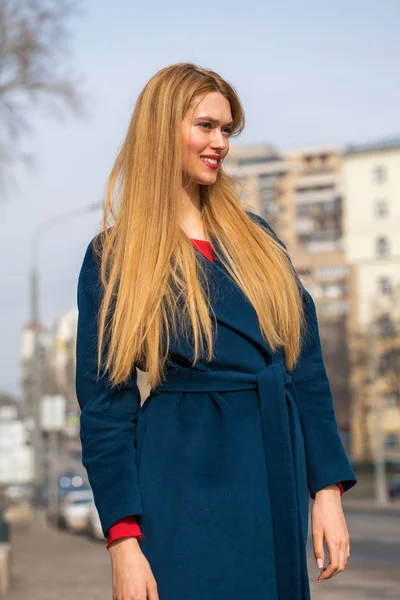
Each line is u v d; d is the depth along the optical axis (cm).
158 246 241
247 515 223
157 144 249
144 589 221
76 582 1430
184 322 234
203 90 252
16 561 1952
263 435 229
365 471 7306
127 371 235
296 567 223
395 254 8344
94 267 251
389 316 7419
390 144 8494
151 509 226
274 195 10325
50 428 3516
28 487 5925
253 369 234
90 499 3672
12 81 2300
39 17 2286
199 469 226
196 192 258
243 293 238
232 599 221
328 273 9056
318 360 251
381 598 1148
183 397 234
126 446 233
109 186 260
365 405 7531
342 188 8750
